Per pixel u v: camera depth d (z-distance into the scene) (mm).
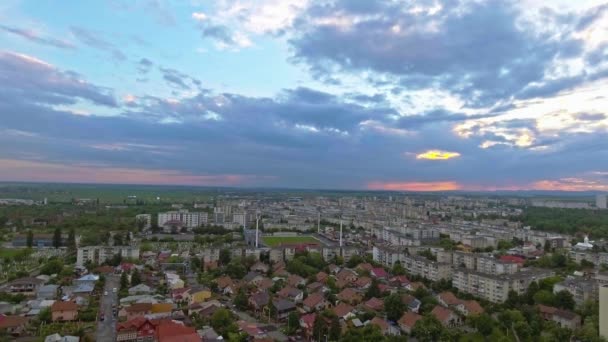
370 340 195000
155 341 194750
